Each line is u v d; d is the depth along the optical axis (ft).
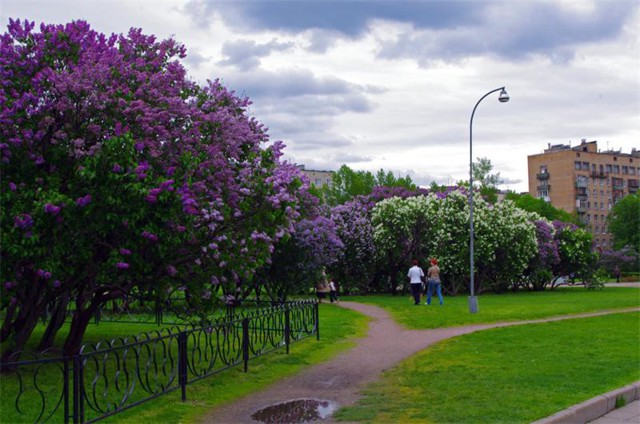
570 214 295.69
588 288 139.03
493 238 112.06
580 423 23.09
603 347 38.58
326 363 36.96
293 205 35.94
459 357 36.65
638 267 209.36
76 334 34.04
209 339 31.63
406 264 118.73
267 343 40.96
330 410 25.84
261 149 37.70
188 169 30.96
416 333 51.21
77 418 21.25
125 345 23.89
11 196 26.45
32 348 38.63
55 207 25.73
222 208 34.17
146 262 31.30
